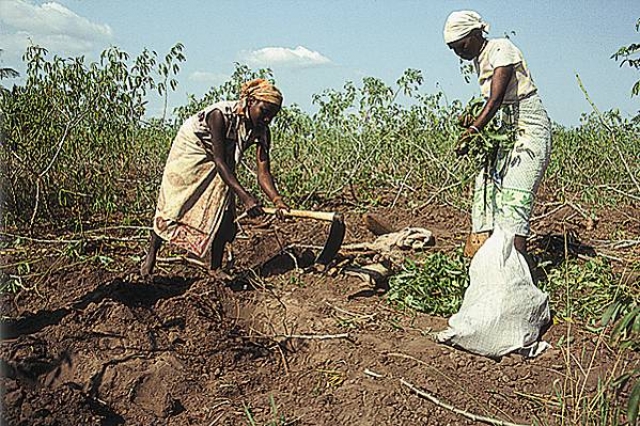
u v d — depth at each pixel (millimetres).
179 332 4430
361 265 5938
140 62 7609
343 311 4926
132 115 7801
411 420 3537
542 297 4500
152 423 3619
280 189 8930
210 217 5141
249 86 4949
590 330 4648
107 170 7723
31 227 6383
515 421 3629
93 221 7359
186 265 5680
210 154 5074
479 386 3926
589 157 9875
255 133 5148
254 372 4168
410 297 5078
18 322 4465
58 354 4008
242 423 3562
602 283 5434
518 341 4293
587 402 3756
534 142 5293
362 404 3650
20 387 3533
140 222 7246
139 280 5246
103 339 4172
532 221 8070
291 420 3566
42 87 7109
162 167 8414
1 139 6836
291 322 4742
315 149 9992
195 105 8961
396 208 8844
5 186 7059
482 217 5492
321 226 7398
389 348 4336
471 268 4559
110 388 3854
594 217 8031
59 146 6762
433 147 9938
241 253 6098
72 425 3438
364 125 10094
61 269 5488
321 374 4070
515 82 5266
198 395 3873
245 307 5000
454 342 4352
